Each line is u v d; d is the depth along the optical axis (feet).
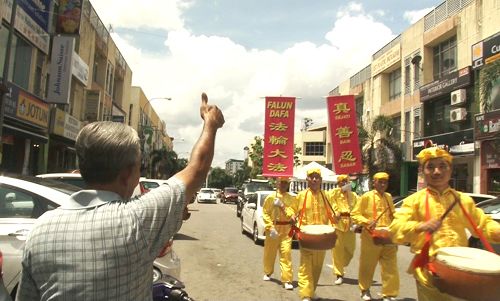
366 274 24.12
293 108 29.81
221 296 24.41
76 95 92.99
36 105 68.74
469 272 10.68
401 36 105.91
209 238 49.75
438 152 13.19
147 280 6.51
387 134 98.73
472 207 13.19
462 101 78.33
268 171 29.40
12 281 14.83
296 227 24.61
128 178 6.86
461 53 82.38
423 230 12.51
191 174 7.06
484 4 76.13
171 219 6.60
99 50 112.98
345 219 28.45
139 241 6.22
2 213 16.33
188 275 29.73
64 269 6.01
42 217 6.50
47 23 75.05
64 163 96.17
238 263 34.58
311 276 22.97
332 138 31.60
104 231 6.15
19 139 68.69
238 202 83.87
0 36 59.00
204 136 7.39
